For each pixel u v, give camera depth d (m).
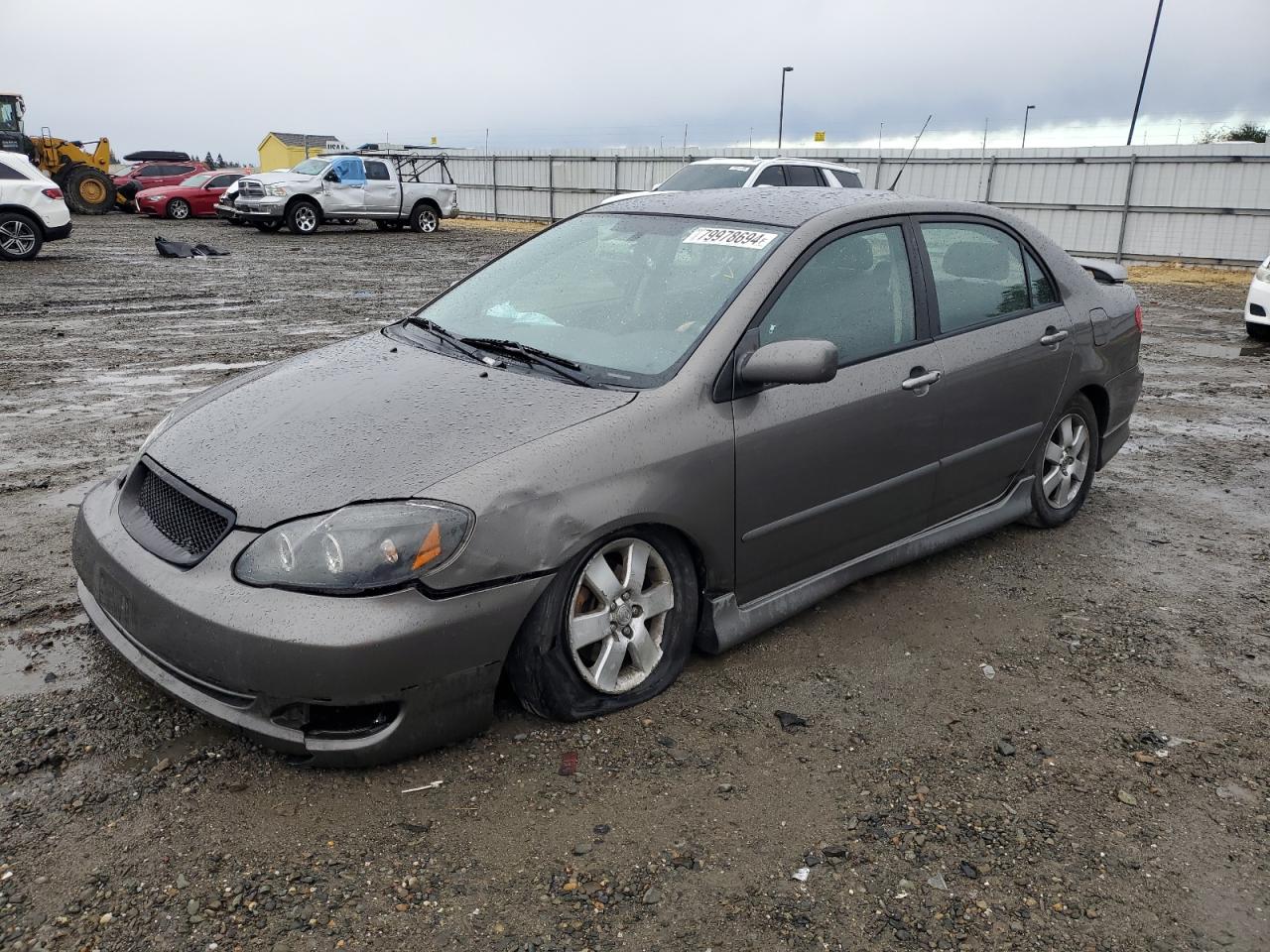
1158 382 9.02
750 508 3.36
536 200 34.91
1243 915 2.41
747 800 2.77
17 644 3.48
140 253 19.72
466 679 2.78
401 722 2.71
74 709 3.08
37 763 2.80
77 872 2.40
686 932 2.29
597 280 3.80
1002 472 4.50
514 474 2.79
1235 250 21.56
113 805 2.64
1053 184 23.92
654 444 3.06
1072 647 3.76
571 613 2.96
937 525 4.27
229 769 2.82
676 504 3.11
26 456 5.81
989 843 2.63
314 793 2.72
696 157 29.81
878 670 3.53
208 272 16.56
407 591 2.62
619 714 3.16
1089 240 23.64
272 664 2.56
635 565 3.13
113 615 2.98
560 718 3.06
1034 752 3.06
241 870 2.43
